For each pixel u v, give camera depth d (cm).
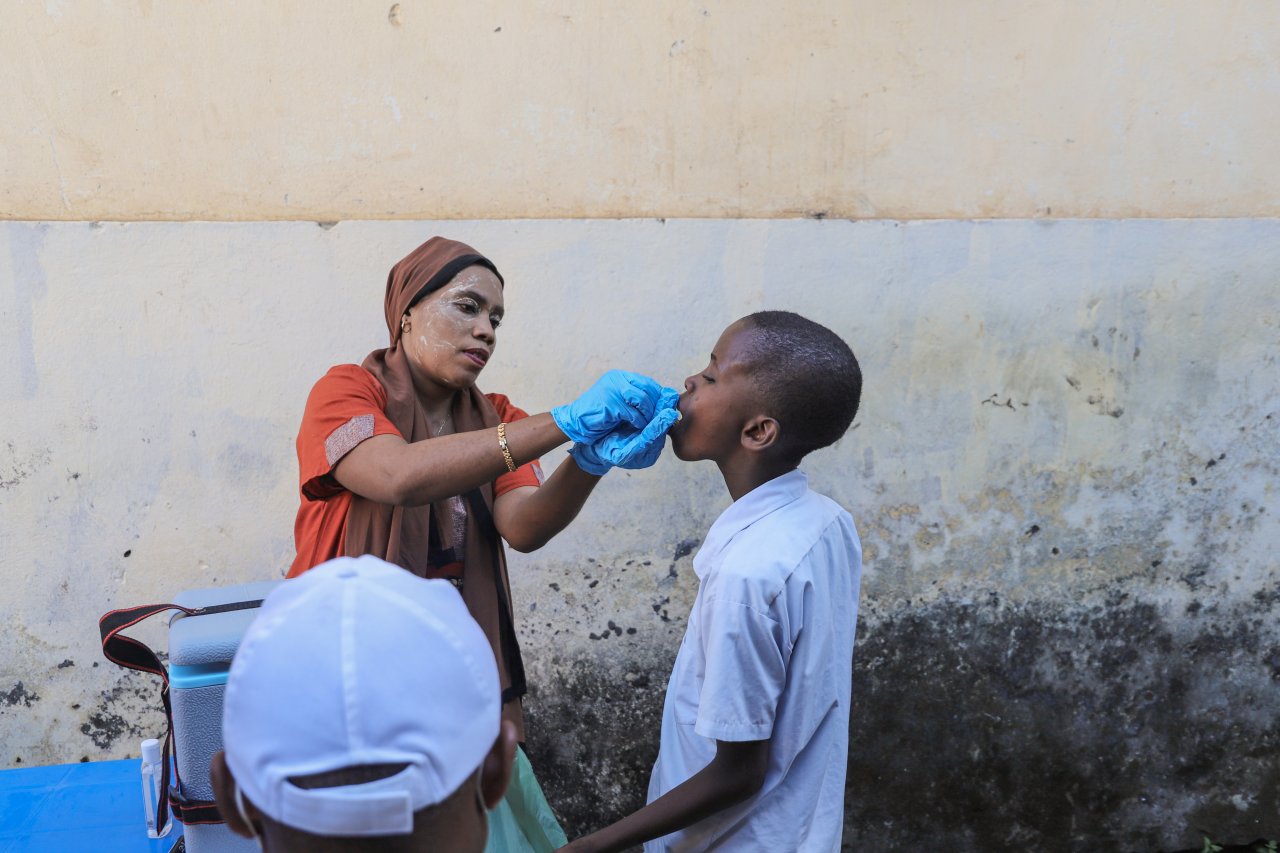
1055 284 253
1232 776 277
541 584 246
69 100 215
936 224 248
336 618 61
